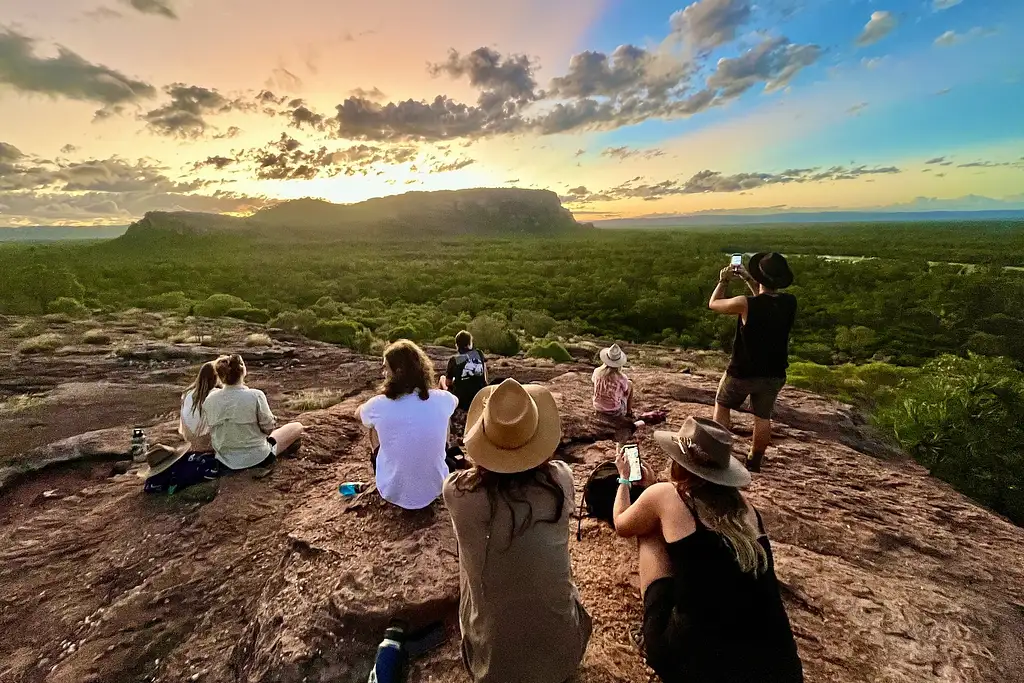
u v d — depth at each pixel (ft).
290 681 7.00
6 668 7.73
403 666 6.86
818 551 9.92
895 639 7.34
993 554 9.99
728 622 5.39
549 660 5.56
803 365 42.47
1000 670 6.81
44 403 23.24
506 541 5.45
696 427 6.29
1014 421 18.62
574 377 22.30
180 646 7.95
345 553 9.12
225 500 11.64
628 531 6.71
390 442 9.95
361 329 47.96
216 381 12.81
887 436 18.85
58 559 10.15
